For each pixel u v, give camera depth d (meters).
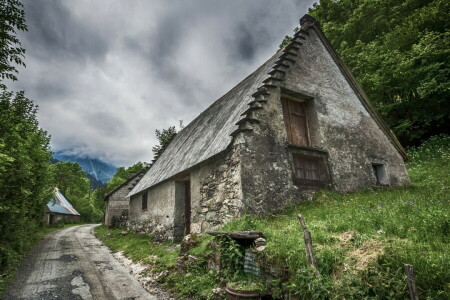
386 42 16.91
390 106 16.28
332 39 22.34
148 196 13.30
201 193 8.24
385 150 10.29
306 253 3.12
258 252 3.84
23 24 5.18
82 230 20.70
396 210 4.77
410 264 2.50
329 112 9.23
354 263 2.91
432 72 14.10
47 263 7.18
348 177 8.55
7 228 7.14
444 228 3.62
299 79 8.96
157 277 5.54
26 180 8.00
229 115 9.49
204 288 4.26
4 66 5.13
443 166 11.02
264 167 6.98
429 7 15.80
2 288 4.86
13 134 6.95
